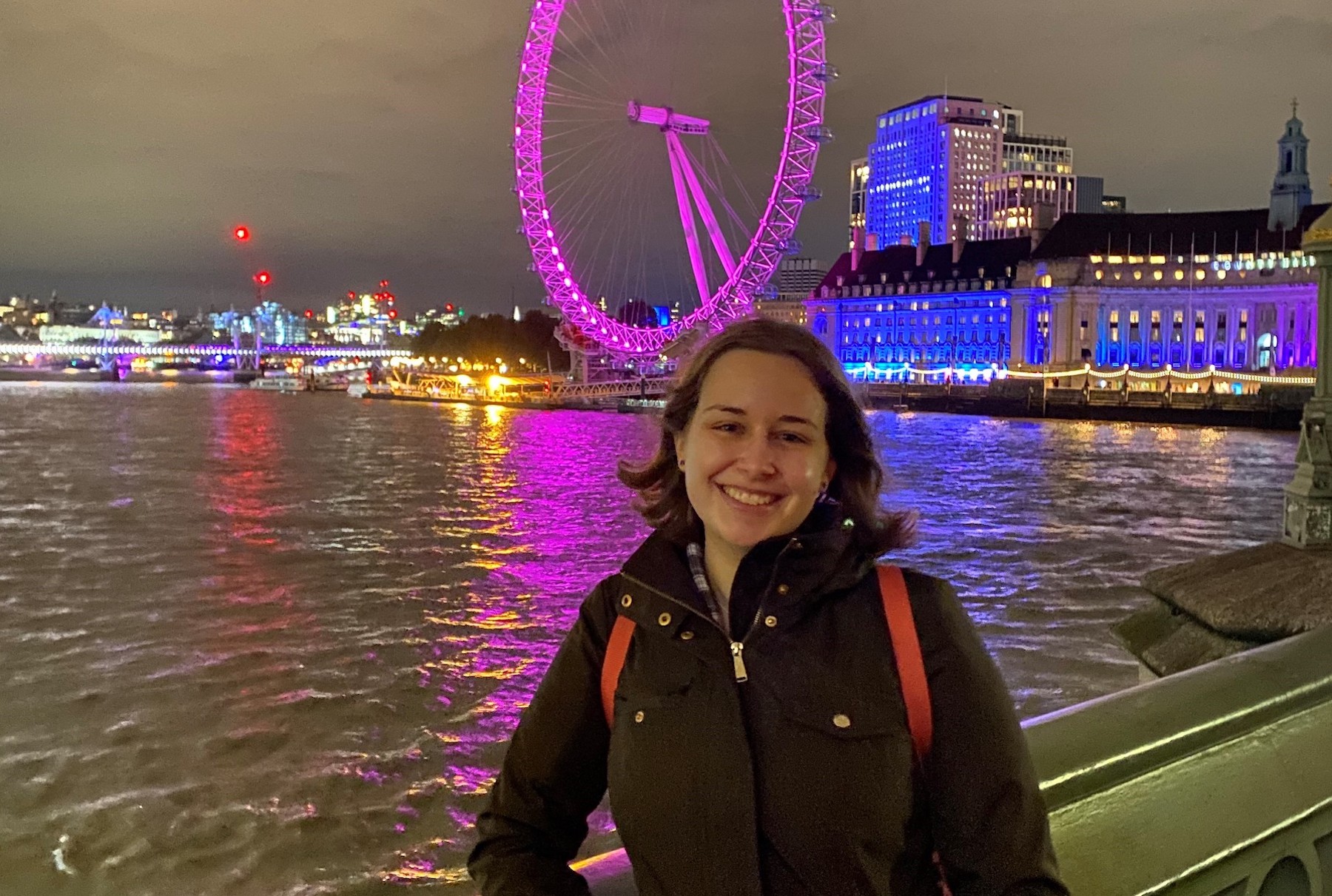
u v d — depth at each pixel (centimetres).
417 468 5631
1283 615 485
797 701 204
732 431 227
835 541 219
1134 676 1694
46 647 1881
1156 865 291
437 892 1035
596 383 13825
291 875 1065
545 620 2111
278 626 2047
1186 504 4188
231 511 3812
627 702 219
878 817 198
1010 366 13362
